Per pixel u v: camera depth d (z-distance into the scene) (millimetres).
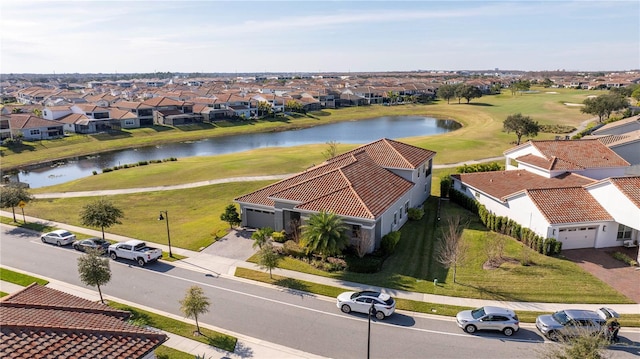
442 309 25766
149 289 29062
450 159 72062
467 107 159000
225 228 39781
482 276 29516
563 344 19141
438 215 42469
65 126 112875
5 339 14867
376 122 142375
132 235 39812
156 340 16891
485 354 21656
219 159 75500
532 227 34188
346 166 39188
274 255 29703
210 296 27922
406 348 22250
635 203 30391
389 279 29500
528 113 133500
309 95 171875
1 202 43125
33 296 19594
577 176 40062
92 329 16438
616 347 21766
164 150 98875
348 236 32094
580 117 121625
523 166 45438
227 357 21609
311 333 23703
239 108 140875
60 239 37406
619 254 31266
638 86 162750
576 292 27062
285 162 69750
